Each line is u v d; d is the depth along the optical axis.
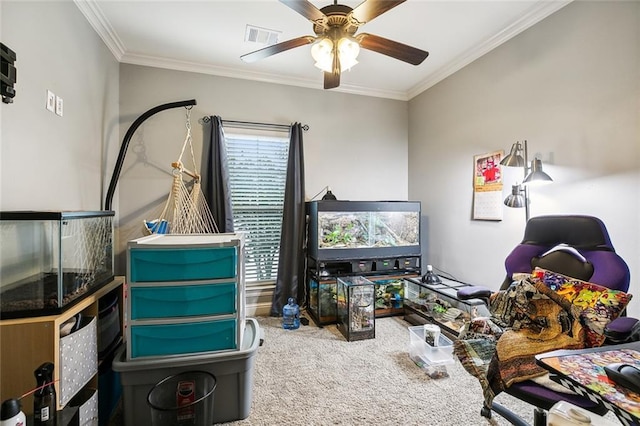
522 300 1.54
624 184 1.83
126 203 2.99
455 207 3.23
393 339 2.75
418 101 3.85
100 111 2.52
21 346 1.22
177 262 1.61
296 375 2.13
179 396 1.49
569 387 0.91
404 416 1.70
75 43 2.07
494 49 2.75
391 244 3.37
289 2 1.53
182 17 2.40
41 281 1.29
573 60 2.10
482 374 1.40
